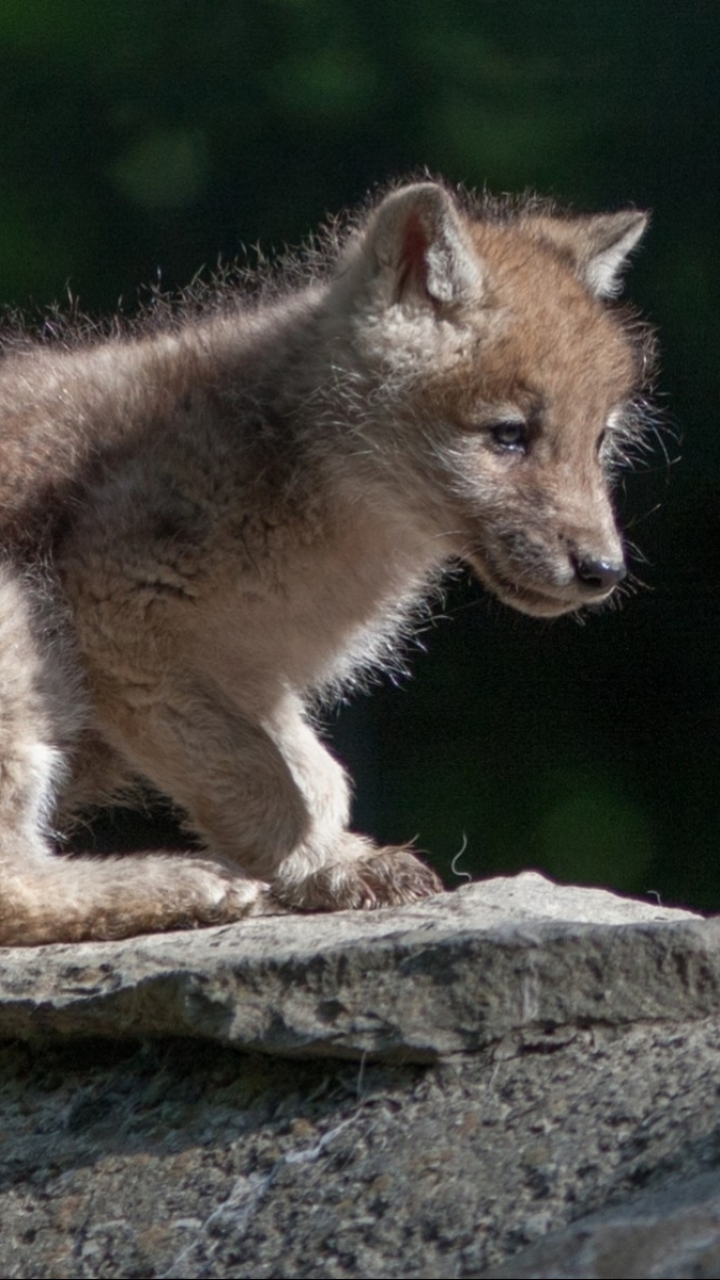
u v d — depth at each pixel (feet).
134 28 77.30
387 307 35.94
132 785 37.17
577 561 35.24
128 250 76.48
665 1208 18.89
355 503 35.58
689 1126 20.56
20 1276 22.56
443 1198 20.98
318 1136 23.03
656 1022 22.94
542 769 74.28
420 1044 23.21
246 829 33.14
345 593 36.19
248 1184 22.72
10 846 31.83
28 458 35.83
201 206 76.38
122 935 30.55
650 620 74.02
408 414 35.94
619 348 37.93
